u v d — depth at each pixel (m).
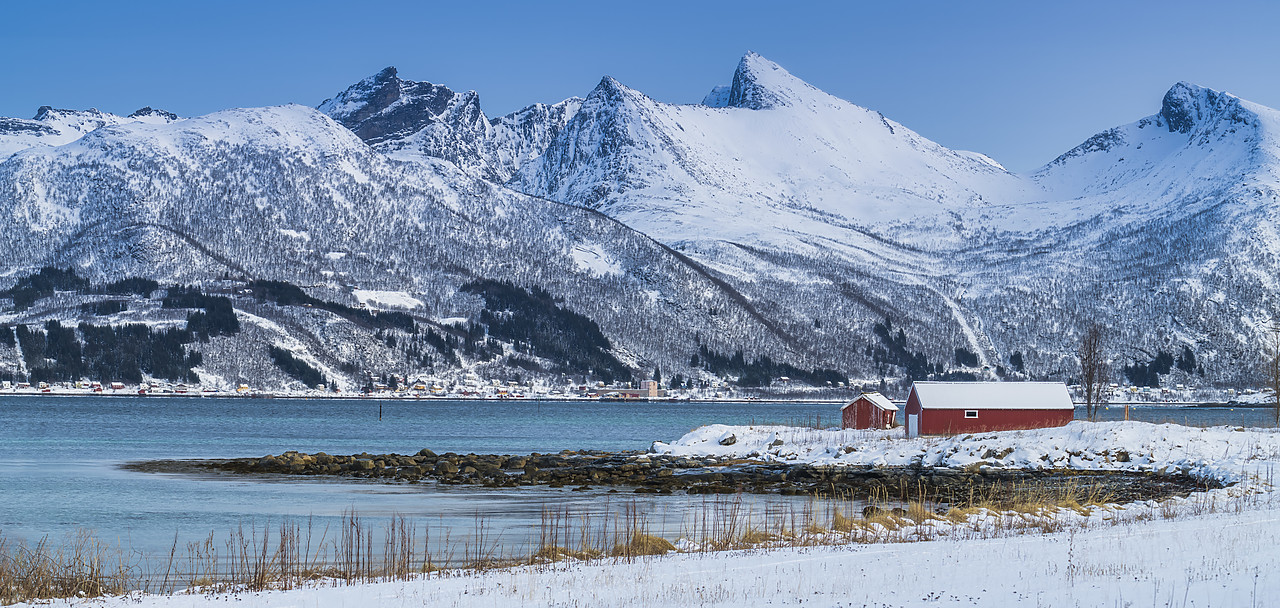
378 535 49.53
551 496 66.19
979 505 53.62
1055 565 28.44
